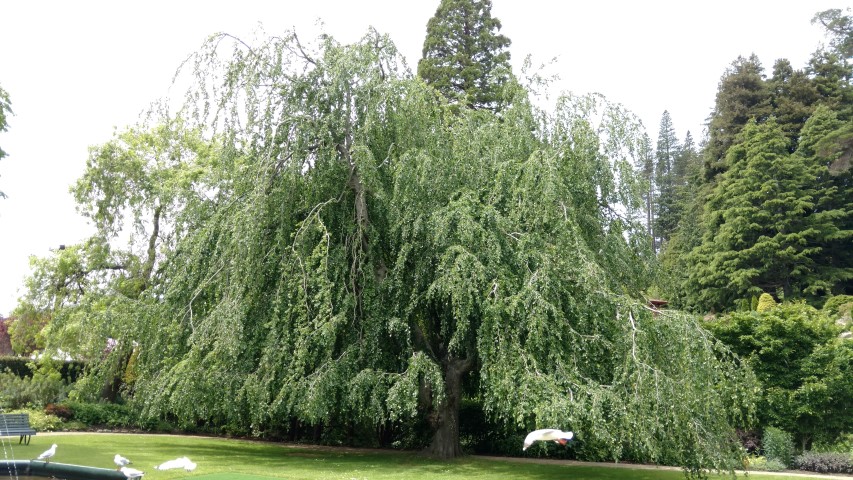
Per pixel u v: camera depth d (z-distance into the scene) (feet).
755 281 117.50
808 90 139.74
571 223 39.73
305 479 36.96
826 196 118.83
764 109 141.28
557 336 38.81
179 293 46.16
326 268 42.73
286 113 45.73
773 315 53.98
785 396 51.49
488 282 39.96
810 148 122.72
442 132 46.44
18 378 73.36
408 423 57.52
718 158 148.15
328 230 47.03
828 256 118.01
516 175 42.39
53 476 33.42
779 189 118.32
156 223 75.31
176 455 47.42
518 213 41.32
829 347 51.42
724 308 117.60
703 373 35.42
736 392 37.60
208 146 72.43
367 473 40.55
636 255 46.19
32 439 54.90
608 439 34.63
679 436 34.68
